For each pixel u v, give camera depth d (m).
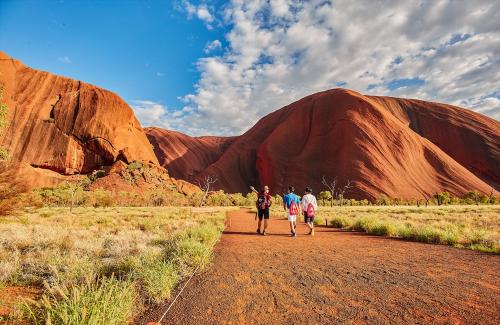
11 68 107.38
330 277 5.03
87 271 4.93
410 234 10.14
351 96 150.62
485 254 7.10
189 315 3.45
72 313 2.82
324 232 12.35
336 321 3.24
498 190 134.38
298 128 159.25
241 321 3.28
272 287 4.50
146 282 4.30
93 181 90.81
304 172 131.62
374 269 5.58
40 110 103.88
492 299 3.88
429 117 174.38
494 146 150.88
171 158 188.12
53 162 96.62
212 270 5.57
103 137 103.94
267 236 10.80
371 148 125.56
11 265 5.38
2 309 3.54
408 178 119.25
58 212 28.59
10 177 12.06
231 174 166.25
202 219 17.83
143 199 69.00
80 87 116.38
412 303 3.77
